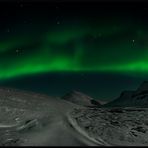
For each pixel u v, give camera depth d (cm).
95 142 1861
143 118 3192
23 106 3325
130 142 2016
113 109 4244
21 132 2008
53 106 3859
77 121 2680
